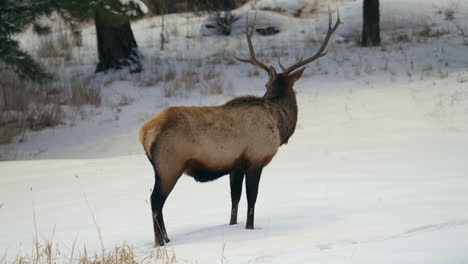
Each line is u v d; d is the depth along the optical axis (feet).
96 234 85.05
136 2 228.84
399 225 73.10
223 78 273.33
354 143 164.86
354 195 98.78
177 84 265.95
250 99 84.12
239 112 80.84
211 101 246.47
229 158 79.30
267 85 93.25
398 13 332.80
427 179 108.37
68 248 77.51
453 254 53.67
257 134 81.05
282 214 89.10
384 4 342.23
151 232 84.89
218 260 63.36
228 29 341.62
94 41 349.82
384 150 149.48
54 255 74.13
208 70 284.00
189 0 398.42
